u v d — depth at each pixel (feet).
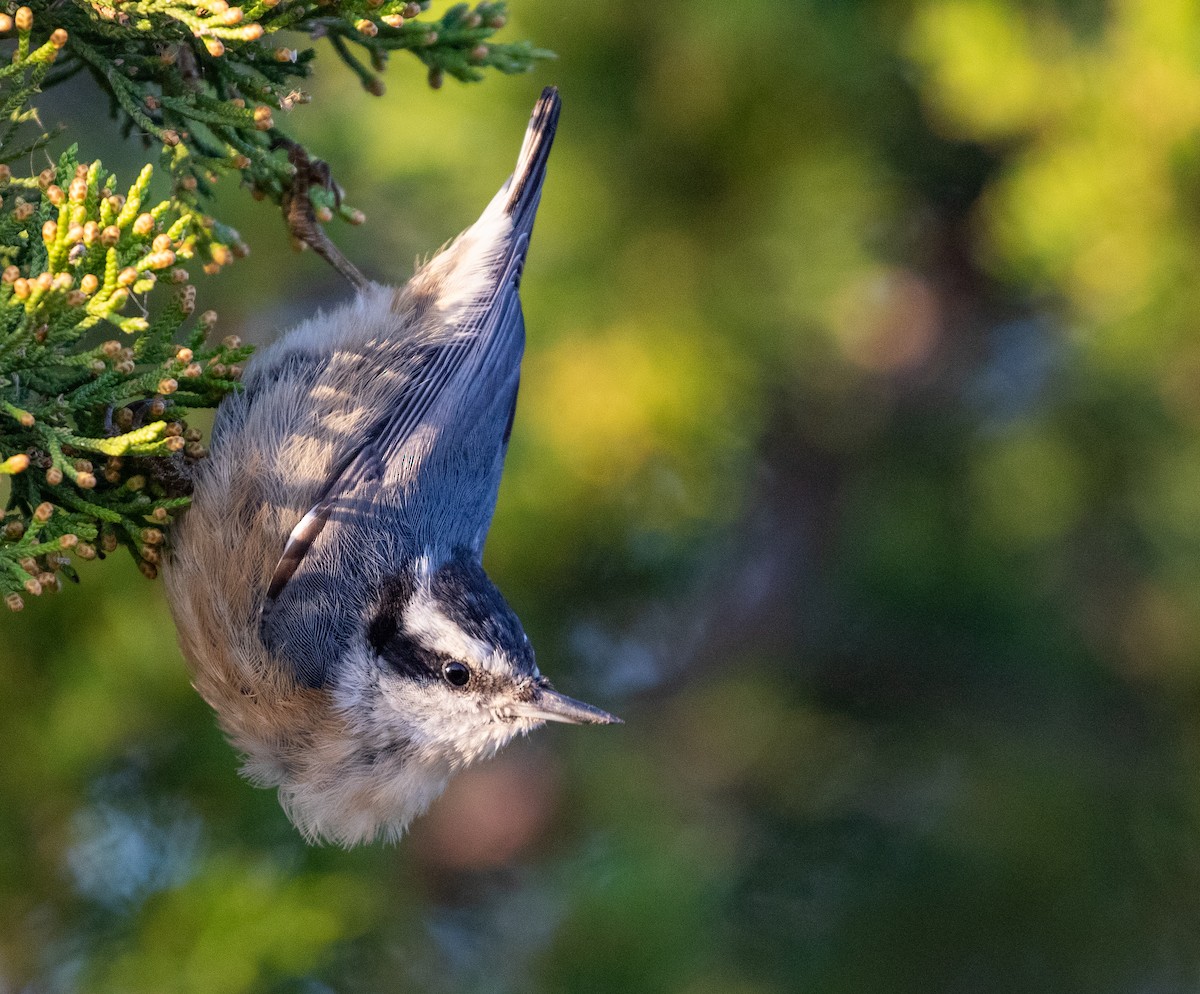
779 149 36.86
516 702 26.22
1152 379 38.55
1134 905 39.37
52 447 19.43
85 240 18.43
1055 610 41.42
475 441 26.71
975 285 40.75
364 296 26.37
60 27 20.33
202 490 24.23
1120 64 34.01
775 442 41.27
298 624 24.89
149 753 32.19
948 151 39.29
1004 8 34.73
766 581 41.22
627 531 37.81
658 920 33.73
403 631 25.62
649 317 37.09
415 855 35.35
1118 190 34.27
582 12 35.86
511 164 37.96
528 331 36.96
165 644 31.73
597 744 37.17
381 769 26.04
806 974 38.45
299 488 24.66
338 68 39.09
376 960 33.19
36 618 31.35
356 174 39.22
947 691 41.50
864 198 37.63
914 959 39.01
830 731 40.81
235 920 29.76
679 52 35.88
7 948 30.14
